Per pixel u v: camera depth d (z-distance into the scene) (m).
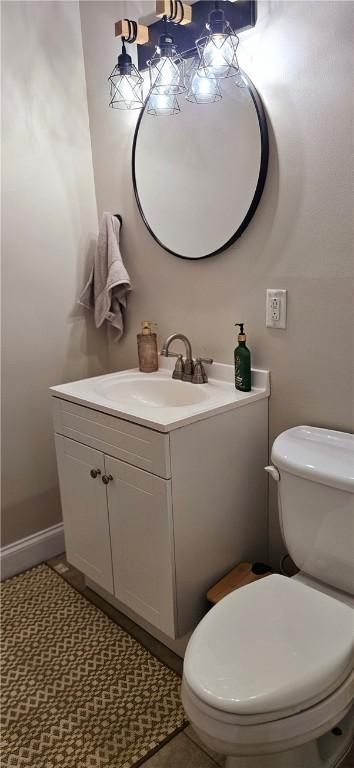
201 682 1.11
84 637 1.84
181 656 1.73
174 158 1.82
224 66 1.50
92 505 1.83
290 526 1.49
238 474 1.71
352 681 1.16
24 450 2.20
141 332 2.15
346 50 1.33
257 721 1.05
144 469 1.54
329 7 1.34
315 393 1.61
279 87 1.49
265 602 1.31
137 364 2.28
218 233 1.74
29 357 2.15
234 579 1.71
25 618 1.95
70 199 2.17
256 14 1.49
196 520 1.60
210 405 1.58
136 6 1.83
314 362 1.59
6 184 1.96
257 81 1.53
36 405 2.21
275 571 1.92
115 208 2.16
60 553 2.37
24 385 2.16
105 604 2.02
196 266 1.87
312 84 1.41
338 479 1.31
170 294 2.01
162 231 1.94
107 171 2.15
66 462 1.91
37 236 2.09
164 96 1.75
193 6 1.62
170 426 1.44
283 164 1.52
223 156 1.66
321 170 1.44
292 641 1.18
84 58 2.11
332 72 1.37
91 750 1.43
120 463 1.64
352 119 1.35
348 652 1.15
